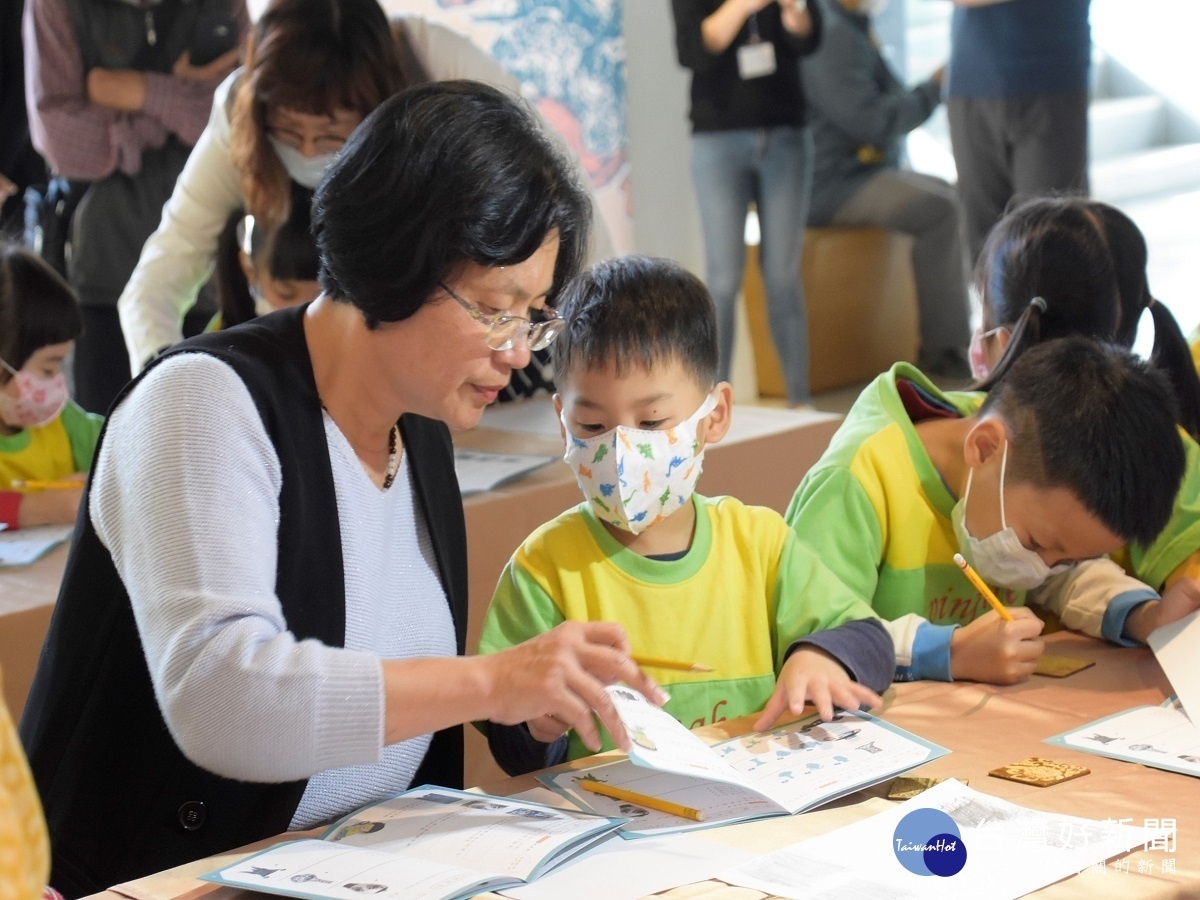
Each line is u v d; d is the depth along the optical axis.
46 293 2.24
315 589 1.12
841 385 4.77
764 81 4.29
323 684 0.97
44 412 2.32
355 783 1.21
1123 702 1.32
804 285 4.59
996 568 1.50
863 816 1.05
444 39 2.44
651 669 1.39
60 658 1.12
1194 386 1.80
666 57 4.81
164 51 3.19
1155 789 1.09
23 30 3.47
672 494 1.37
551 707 1.00
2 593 1.76
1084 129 4.02
